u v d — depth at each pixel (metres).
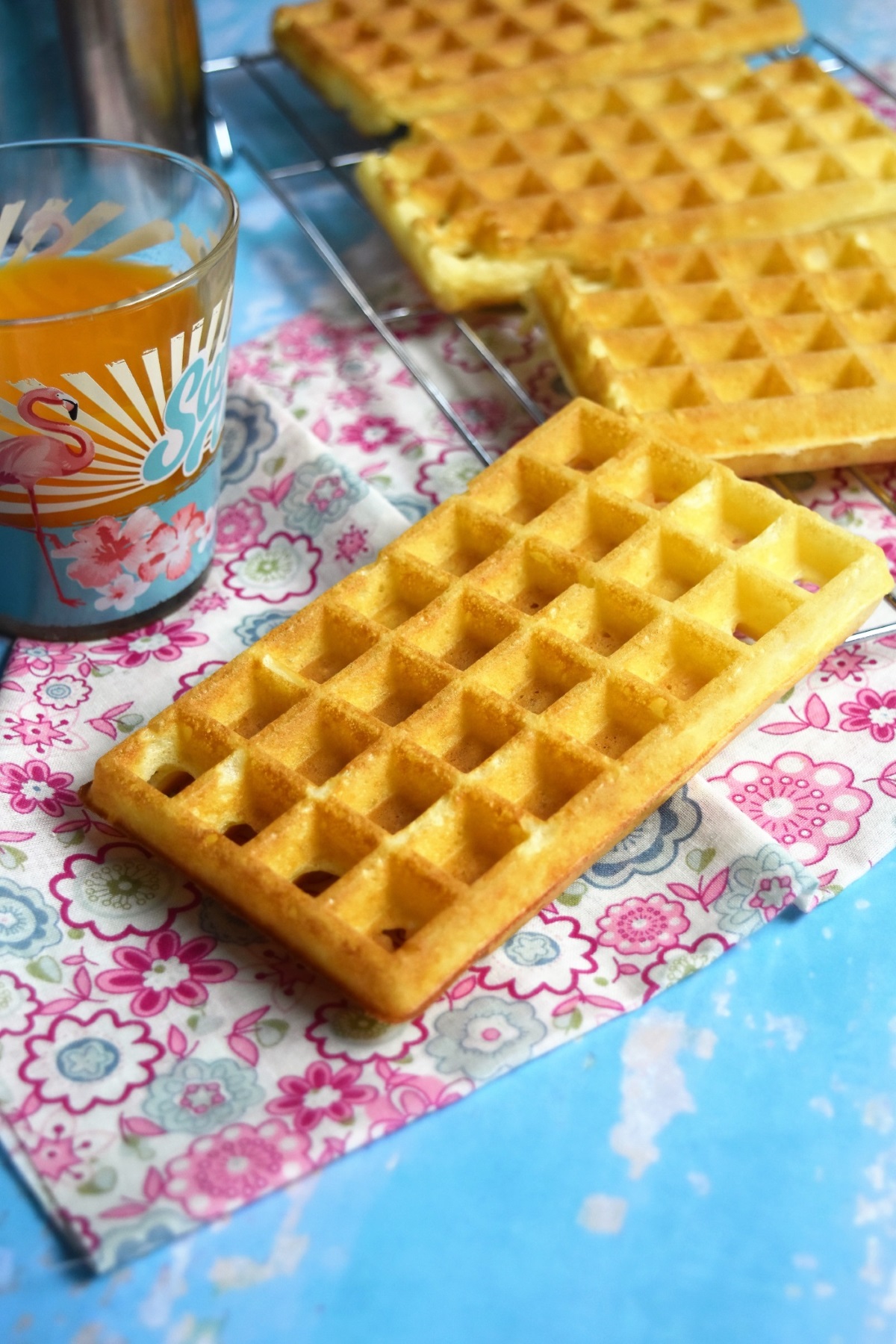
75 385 0.48
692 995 0.47
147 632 0.54
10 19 0.61
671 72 0.69
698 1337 0.42
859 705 0.52
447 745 0.49
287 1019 0.46
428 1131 0.45
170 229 0.54
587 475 0.54
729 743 0.51
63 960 0.47
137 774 0.48
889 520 0.57
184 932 0.47
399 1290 0.43
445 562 0.53
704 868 0.48
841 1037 0.46
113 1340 0.42
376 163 0.65
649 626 0.50
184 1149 0.44
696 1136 0.44
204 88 0.68
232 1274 0.43
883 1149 0.44
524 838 0.46
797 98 0.68
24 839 0.49
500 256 0.61
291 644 0.50
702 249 0.61
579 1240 0.43
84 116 0.64
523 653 0.50
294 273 0.66
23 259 0.53
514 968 0.47
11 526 0.50
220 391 0.52
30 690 0.52
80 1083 0.45
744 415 0.56
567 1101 0.45
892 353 0.57
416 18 0.72
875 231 0.62
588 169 0.65
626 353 0.58
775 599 0.50
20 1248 0.43
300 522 0.57
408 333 0.64
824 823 0.49
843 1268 0.43
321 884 0.48
